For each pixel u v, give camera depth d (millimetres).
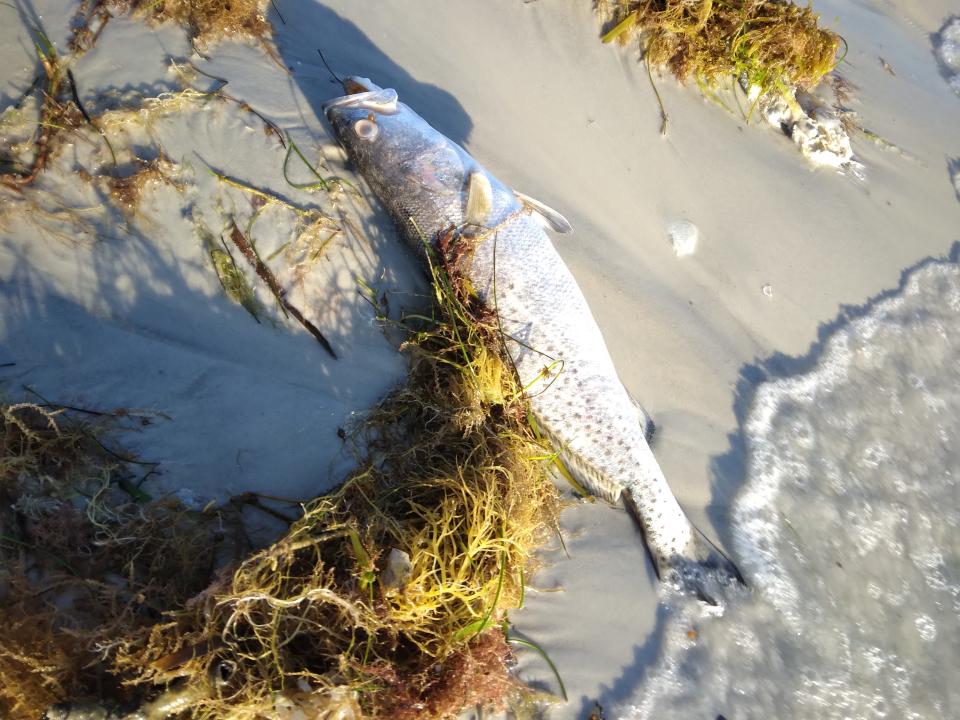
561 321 585
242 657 461
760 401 642
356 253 594
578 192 649
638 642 570
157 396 542
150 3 589
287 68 615
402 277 604
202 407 547
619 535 592
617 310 634
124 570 497
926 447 658
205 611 461
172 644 462
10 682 444
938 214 727
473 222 582
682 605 583
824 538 618
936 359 686
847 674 586
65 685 457
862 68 753
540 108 658
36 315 536
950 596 618
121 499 519
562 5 674
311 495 549
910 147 737
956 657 603
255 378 560
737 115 696
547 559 577
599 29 679
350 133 590
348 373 576
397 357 587
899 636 602
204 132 580
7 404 513
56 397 527
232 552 521
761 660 580
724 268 660
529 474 559
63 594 488
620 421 583
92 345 541
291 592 484
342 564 500
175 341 554
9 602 476
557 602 568
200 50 596
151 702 452
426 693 484
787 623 592
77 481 512
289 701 454
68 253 546
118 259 553
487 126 647
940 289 707
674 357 637
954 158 748
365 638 487
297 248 579
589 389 583
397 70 642
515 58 662
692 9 665
